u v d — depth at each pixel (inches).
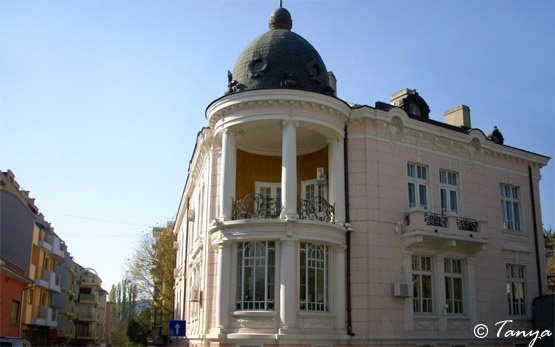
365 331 823.7
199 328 918.4
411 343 851.4
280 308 767.7
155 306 2062.0
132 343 2324.1
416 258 909.8
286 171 809.5
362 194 880.9
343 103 870.4
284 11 985.5
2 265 1061.8
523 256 1075.3
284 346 749.9
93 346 3002.0
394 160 923.4
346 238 864.9
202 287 907.4
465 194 1008.9
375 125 914.7
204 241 909.2
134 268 2078.0
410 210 895.1
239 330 780.6
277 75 862.5
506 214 1085.8
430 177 965.8
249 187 962.7
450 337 898.7
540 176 1163.3
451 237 901.8
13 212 1494.8
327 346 790.5
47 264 1974.7
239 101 837.2
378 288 847.7
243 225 802.8
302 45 906.7
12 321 1190.3
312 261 818.2
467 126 1151.6
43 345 1951.3
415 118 967.6
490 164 1072.8
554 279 1460.4
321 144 954.7
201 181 1079.0
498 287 1005.8
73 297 3041.3
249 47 913.5
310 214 855.1
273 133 912.3
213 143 921.5
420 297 894.4
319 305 811.4
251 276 804.6
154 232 2122.3
